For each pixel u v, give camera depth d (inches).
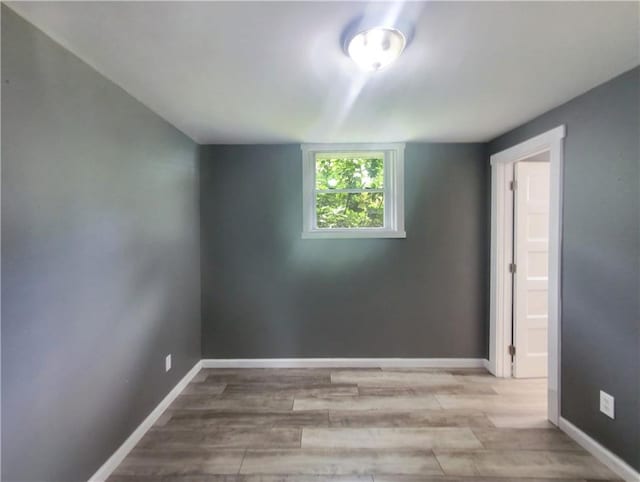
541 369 114.3
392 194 123.9
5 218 46.2
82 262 61.1
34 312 50.8
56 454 55.1
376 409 93.5
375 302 123.0
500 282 114.6
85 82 61.6
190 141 113.1
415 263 122.3
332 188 125.3
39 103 51.6
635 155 64.8
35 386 51.1
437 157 121.1
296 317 123.5
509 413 91.5
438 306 123.0
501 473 68.2
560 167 83.2
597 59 61.3
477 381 111.3
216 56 59.7
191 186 114.2
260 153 121.6
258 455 73.8
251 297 123.3
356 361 123.3
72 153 58.5
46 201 52.9
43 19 48.8
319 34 52.6
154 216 88.3
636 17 48.6
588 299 75.5
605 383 71.0
